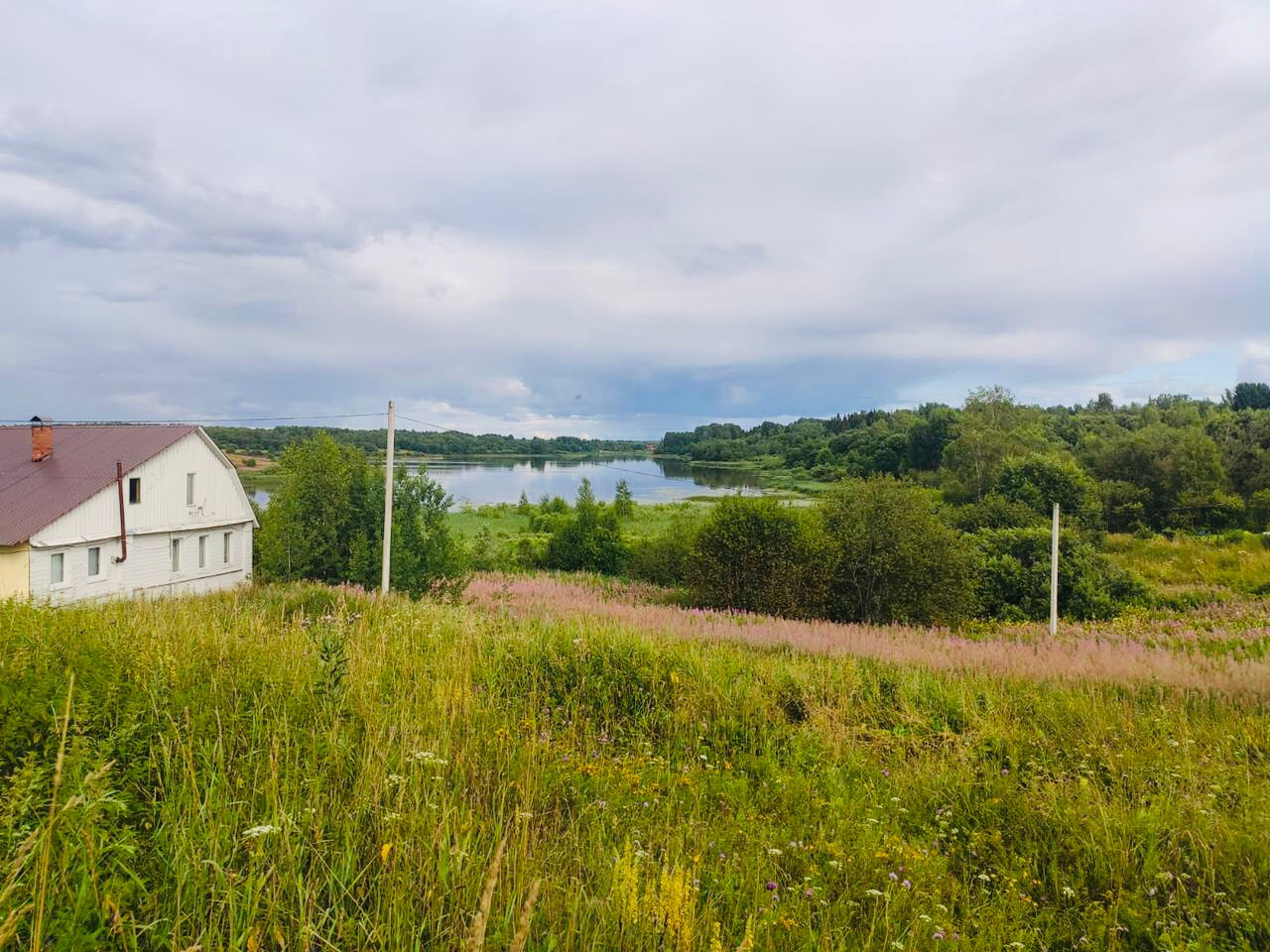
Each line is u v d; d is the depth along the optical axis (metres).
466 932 2.67
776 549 21.12
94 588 23.16
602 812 4.45
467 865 3.22
